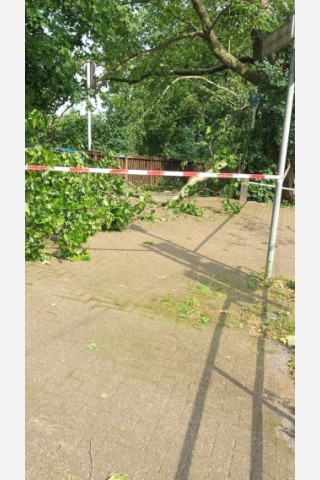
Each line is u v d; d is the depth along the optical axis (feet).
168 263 16.85
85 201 18.26
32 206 15.20
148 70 44.14
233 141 35.63
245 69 36.96
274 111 32.99
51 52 22.07
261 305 13.00
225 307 12.66
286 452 6.88
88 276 14.44
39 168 15.05
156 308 12.14
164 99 51.21
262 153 36.17
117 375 8.65
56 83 23.93
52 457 6.37
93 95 27.68
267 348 10.34
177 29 42.91
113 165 22.15
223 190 32.50
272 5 36.70
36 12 20.80
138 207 23.49
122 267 15.80
